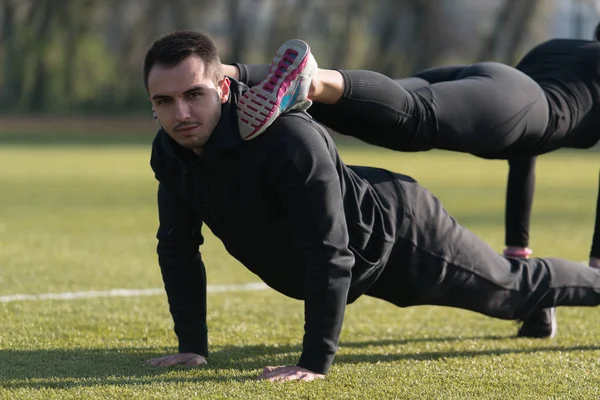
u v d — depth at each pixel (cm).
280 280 568
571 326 798
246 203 522
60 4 6444
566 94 660
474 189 2305
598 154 4275
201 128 496
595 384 570
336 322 533
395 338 743
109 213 1722
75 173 2759
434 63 6419
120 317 807
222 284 1019
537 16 5991
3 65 6738
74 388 538
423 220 578
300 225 516
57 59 6494
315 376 548
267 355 661
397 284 589
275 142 509
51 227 1496
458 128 590
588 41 707
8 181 2444
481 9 6812
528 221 747
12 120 6131
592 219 1694
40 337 712
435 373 595
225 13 6925
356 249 547
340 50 6894
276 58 501
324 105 578
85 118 6316
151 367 598
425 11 6338
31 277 1021
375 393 531
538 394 540
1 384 550
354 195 549
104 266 1115
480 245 602
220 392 524
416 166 3244
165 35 500
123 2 6762
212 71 495
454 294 600
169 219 572
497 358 653
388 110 561
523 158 696
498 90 607
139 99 6562
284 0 6869
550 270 633
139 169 2961
